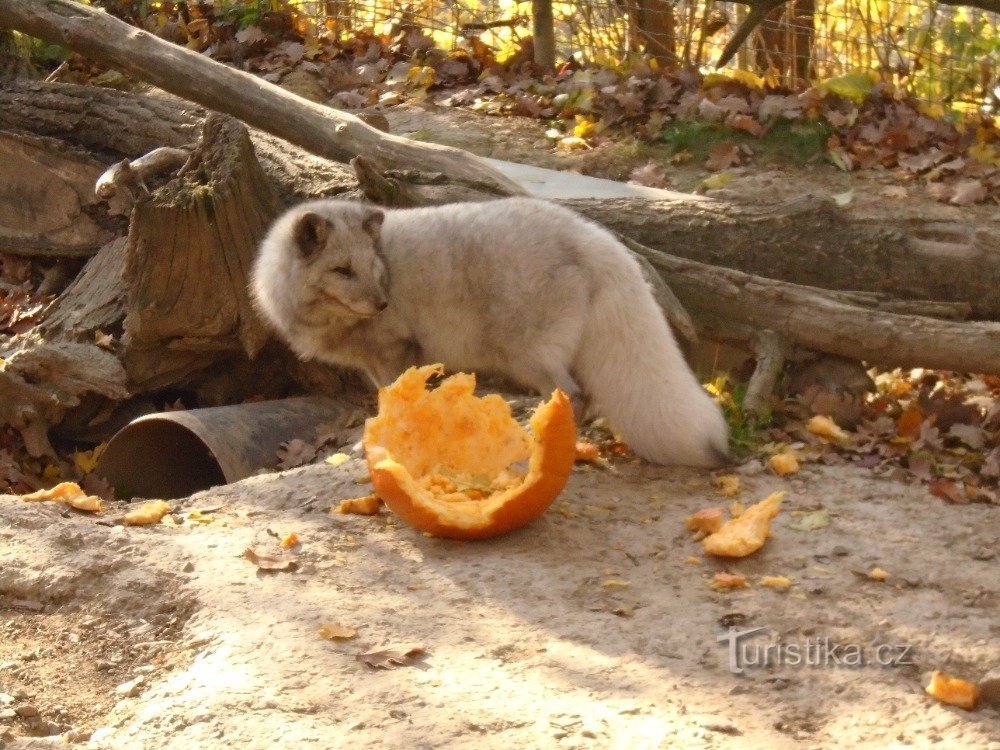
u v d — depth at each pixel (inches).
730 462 120.9
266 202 138.3
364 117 161.6
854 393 131.0
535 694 99.1
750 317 133.6
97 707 101.4
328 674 100.3
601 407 123.0
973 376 137.4
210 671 101.0
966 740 96.6
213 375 142.9
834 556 110.3
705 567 109.7
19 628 107.1
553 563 110.0
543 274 121.8
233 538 112.5
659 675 100.6
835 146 163.5
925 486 119.0
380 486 112.2
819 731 97.5
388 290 124.3
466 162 141.8
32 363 136.8
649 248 136.8
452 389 116.0
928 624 104.0
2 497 118.1
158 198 134.3
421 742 96.0
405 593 107.3
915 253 137.3
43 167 154.2
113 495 133.6
